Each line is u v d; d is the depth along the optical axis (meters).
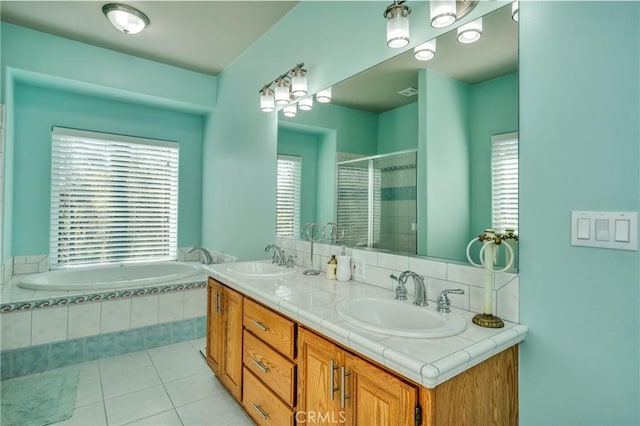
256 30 2.80
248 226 3.05
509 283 1.24
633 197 0.96
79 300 2.59
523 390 1.20
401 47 1.67
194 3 2.43
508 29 1.26
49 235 3.34
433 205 1.54
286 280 1.93
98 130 3.56
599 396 1.03
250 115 3.04
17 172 3.18
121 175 3.72
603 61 1.02
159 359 2.68
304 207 2.39
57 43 2.94
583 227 1.06
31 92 3.23
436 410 0.92
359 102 1.93
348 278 1.91
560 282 1.11
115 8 2.45
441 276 1.48
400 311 1.45
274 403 1.57
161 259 3.97
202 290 3.14
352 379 1.15
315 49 2.26
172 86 3.53
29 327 2.41
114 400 2.09
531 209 1.18
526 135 1.20
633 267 0.96
